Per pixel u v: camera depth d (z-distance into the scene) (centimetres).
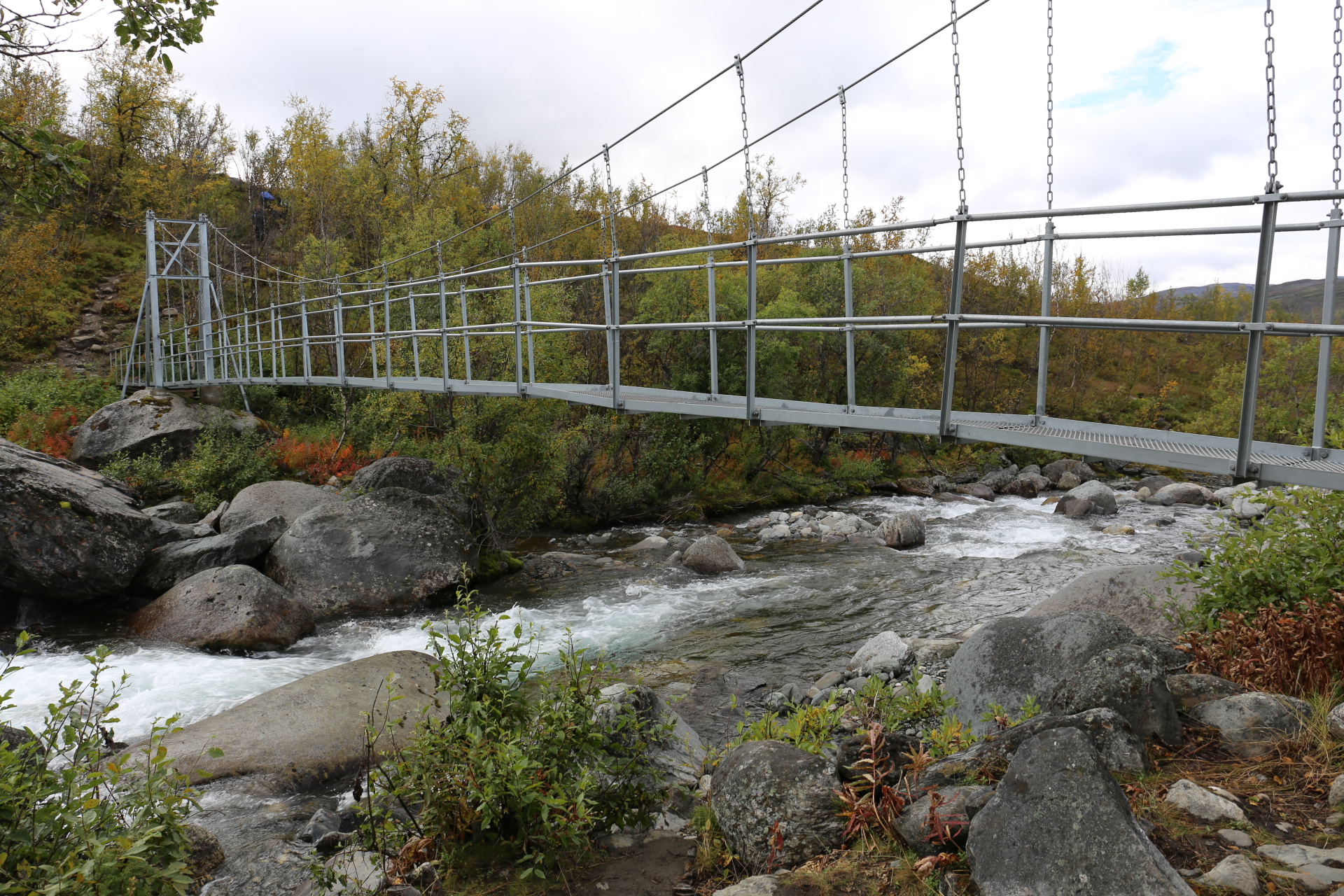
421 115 3750
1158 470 3034
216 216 3919
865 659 892
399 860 403
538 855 383
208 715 779
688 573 1409
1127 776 381
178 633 988
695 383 2344
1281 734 413
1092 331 3906
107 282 3909
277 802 567
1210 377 4062
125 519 1152
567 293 2044
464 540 1305
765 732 551
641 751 450
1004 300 3603
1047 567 1385
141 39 491
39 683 842
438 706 447
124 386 2598
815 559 1526
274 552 1214
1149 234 550
